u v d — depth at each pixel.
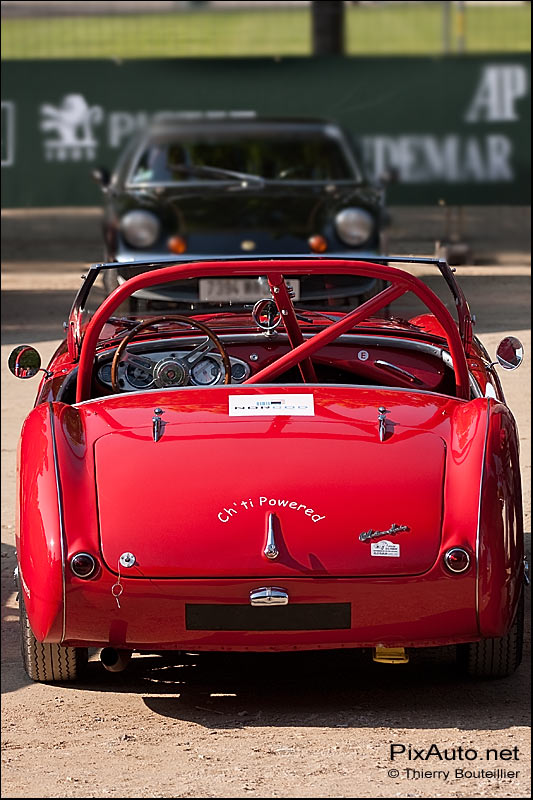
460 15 82.69
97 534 12.69
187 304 16.64
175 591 12.42
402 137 61.31
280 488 12.77
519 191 60.91
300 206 37.28
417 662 15.10
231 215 36.94
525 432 27.16
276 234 36.91
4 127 61.53
